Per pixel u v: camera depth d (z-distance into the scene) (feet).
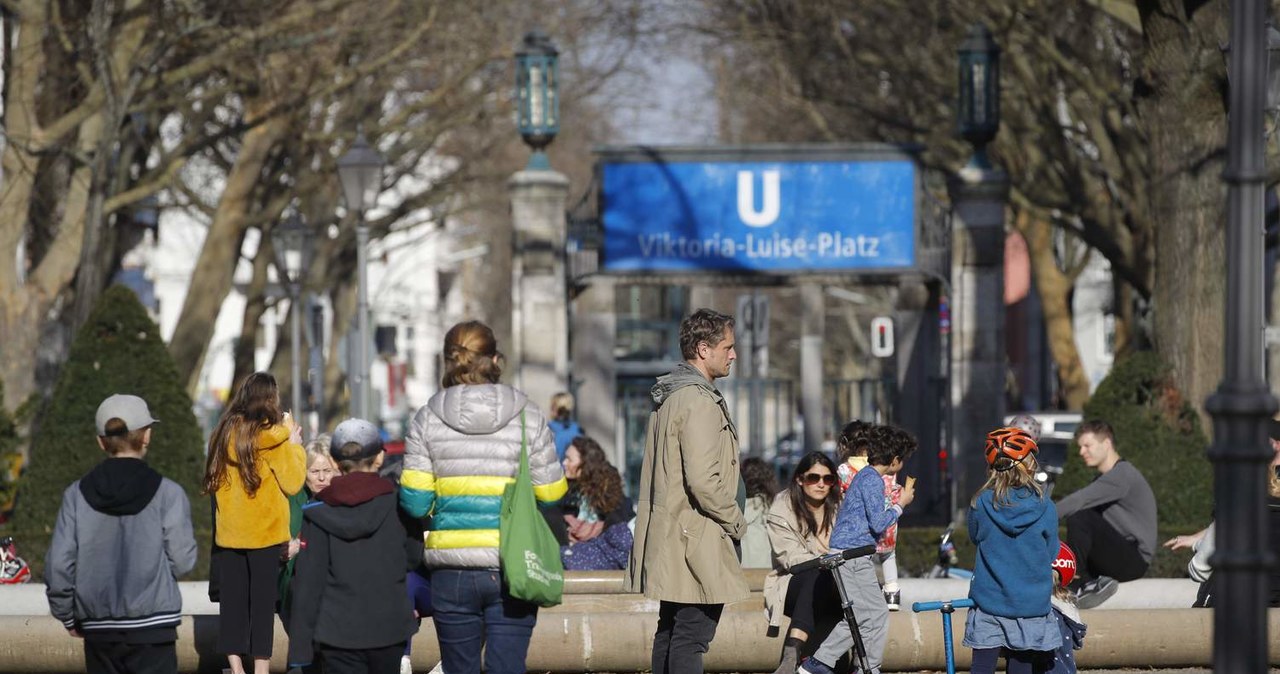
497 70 265.13
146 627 71.15
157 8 171.83
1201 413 143.64
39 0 165.48
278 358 268.82
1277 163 150.20
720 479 72.95
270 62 193.88
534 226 176.04
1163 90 146.10
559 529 102.22
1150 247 217.15
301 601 69.72
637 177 178.70
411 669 94.94
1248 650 52.11
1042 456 205.77
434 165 321.73
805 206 179.52
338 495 69.62
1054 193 236.22
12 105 165.89
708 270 178.81
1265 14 53.11
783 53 265.95
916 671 98.68
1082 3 172.24
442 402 68.54
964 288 182.09
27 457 162.40
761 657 96.27
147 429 72.28
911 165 180.24
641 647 96.37
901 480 136.98
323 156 237.66
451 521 68.13
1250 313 52.85
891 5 233.35
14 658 94.73
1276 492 89.76
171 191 255.91
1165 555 132.77
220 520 78.54
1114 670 99.09
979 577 79.41
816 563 86.33
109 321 136.05
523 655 68.85
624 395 200.54
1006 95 240.32
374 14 215.10
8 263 169.89
